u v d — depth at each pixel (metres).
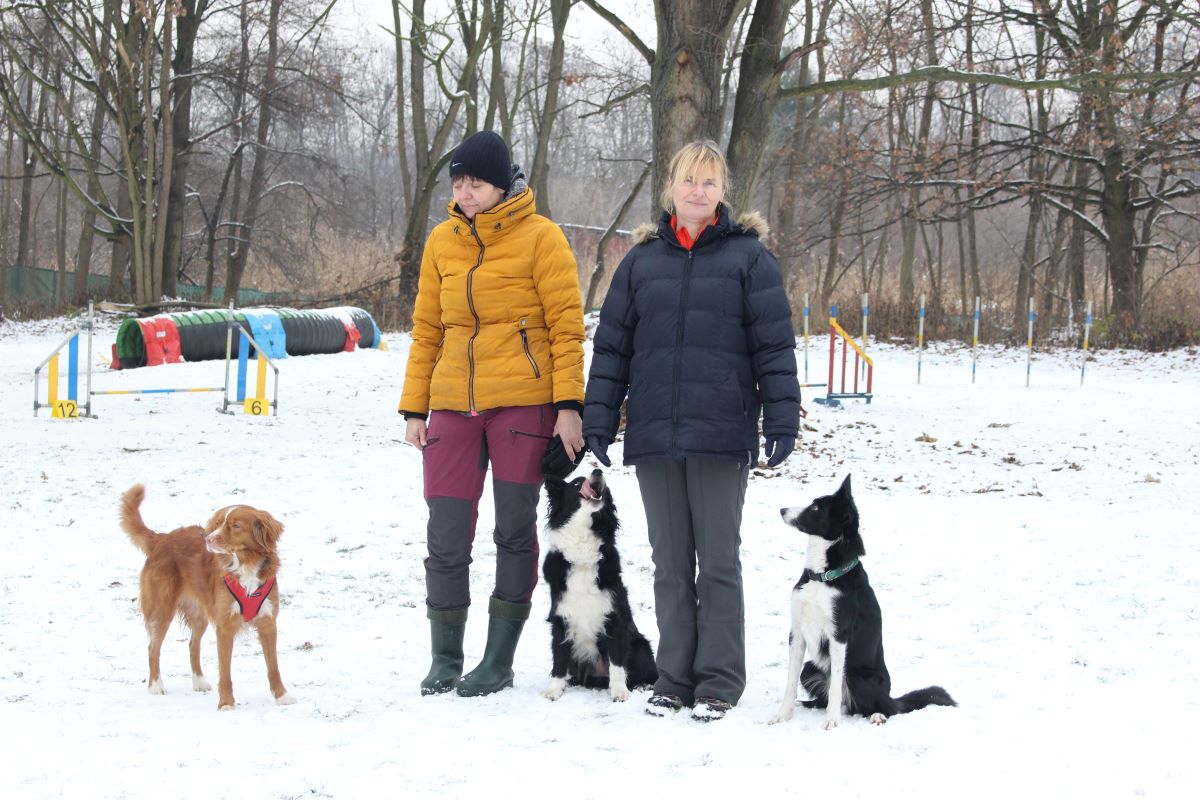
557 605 4.44
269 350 23.48
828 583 4.03
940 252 39.22
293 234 42.91
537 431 4.58
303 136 42.66
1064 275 41.34
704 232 4.32
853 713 4.16
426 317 4.86
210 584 4.42
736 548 4.32
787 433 4.17
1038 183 29.19
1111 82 13.80
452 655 4.69
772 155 34.41
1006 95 40.25
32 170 37.34
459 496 4.65
